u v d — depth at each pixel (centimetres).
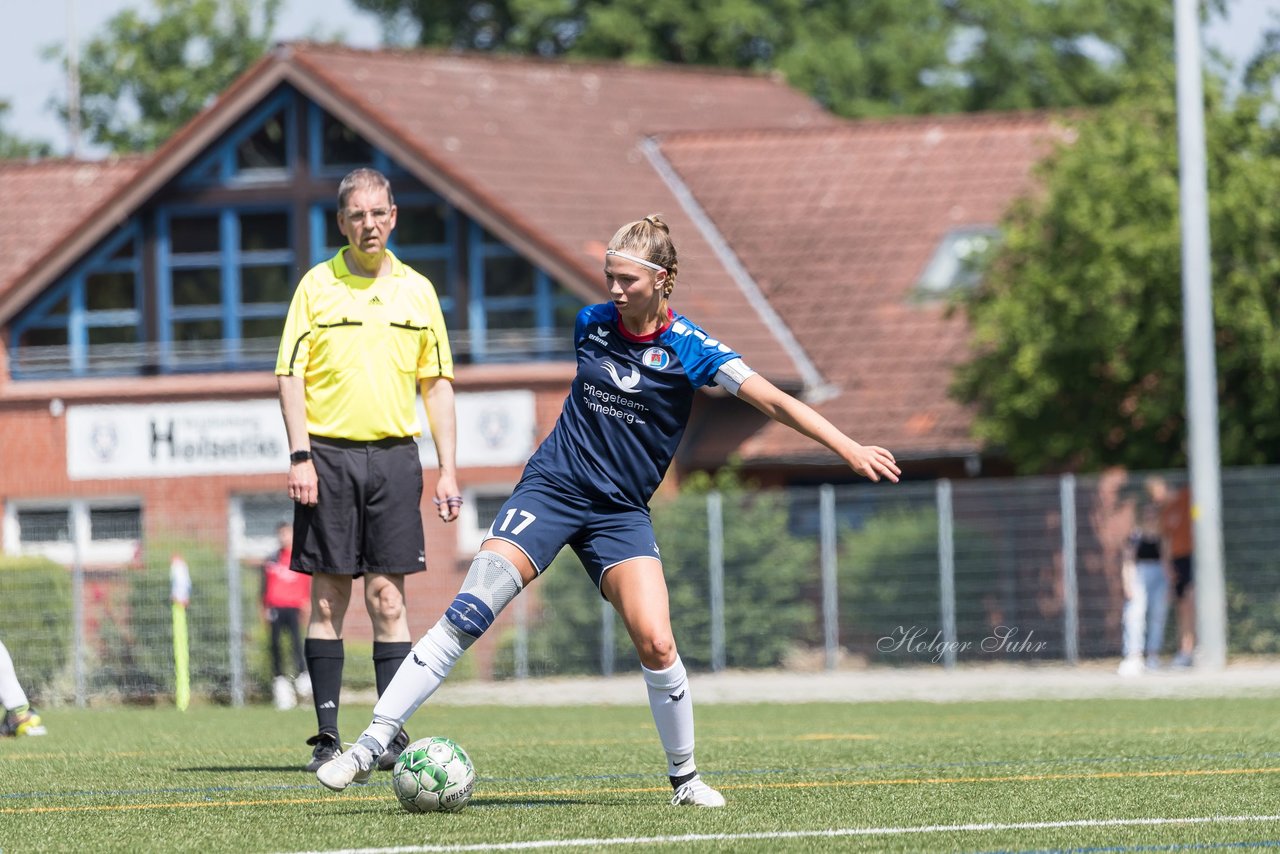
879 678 6009
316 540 2259
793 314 8150
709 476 7606
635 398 1800
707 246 8475
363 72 8381
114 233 8100
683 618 6525
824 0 12812
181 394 7881
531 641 6519
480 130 8356
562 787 2048
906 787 2000
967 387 6969
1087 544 6316
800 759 2417
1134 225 6494
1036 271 6669
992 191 8525
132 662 5944
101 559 6141
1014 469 7412
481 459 7631
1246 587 6156
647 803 1859
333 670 2288
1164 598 5994
